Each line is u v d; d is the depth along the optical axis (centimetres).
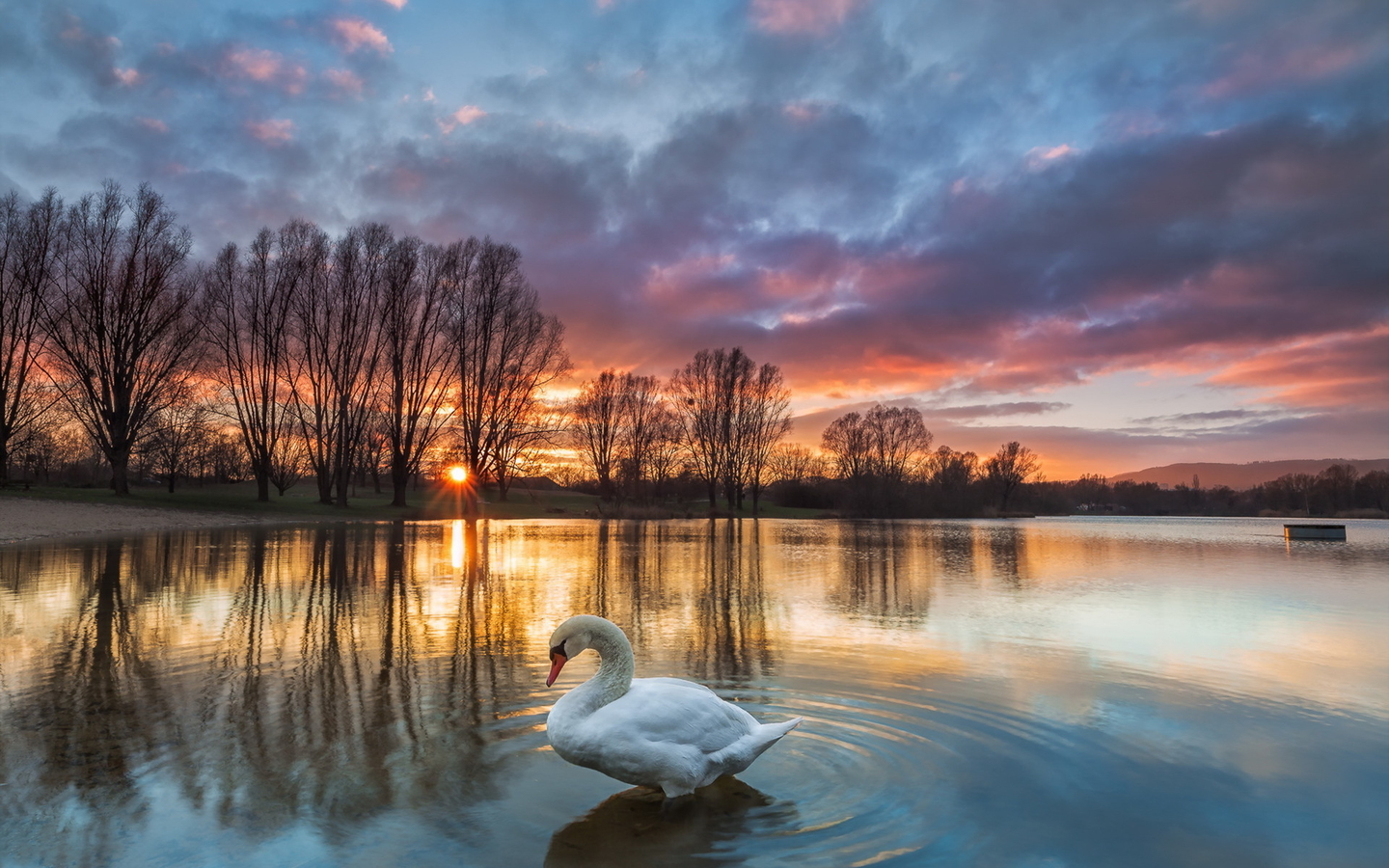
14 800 529
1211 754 628
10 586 1566
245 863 445
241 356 4622
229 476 8012
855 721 711
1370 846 471
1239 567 2353
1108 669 923
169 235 3991
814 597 1567
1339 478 10538
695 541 3375
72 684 836
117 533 2927
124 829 487
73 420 5197
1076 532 4859
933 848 464
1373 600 1570
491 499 7325
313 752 622
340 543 2755
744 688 826
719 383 7669
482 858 448
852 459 8931
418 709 742
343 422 4822
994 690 823
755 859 448
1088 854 458
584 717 547
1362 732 688
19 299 3941
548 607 1395
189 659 959
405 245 4922
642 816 508
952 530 4828
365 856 452
